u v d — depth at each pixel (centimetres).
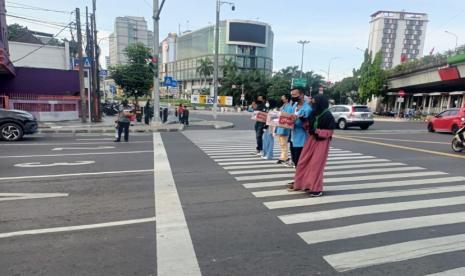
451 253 372
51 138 1472
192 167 834
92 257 353
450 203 557
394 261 353
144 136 1605
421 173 805
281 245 389
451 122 2033
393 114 5384
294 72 8312
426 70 4253
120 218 469
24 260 345
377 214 498
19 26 5053
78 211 496
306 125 602
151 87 3850
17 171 769
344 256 363
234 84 7625
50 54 3334
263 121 1034
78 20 2134
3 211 492
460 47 3691
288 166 854
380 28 9369
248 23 9706
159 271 327
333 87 8806
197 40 11412
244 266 339
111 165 850
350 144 1407
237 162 909
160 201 549
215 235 414
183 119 2353
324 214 496
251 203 545
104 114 3272
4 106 2100
